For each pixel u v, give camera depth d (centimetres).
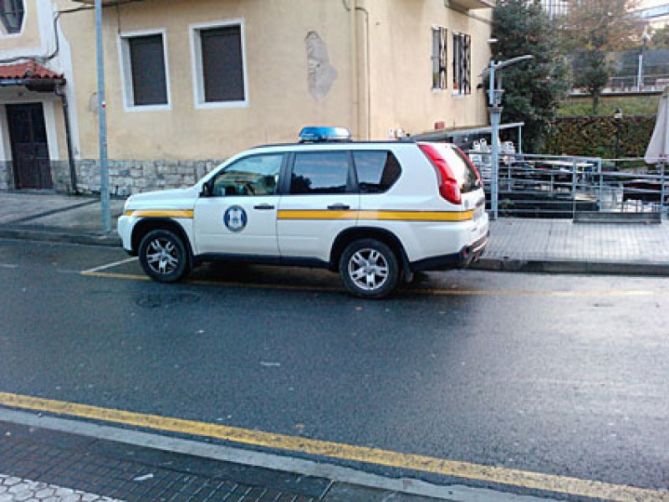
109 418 437
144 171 1528
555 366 512
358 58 1264
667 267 830
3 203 1519
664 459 364
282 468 365
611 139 2930
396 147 709
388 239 717
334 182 732
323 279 840
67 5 1515
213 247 795
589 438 391
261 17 1332
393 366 521
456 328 618
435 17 1628
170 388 487
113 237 1128
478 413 430
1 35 1623
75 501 330
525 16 2109
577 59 3353
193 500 332
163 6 1413
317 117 1324
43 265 965
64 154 1620
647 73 3872
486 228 787
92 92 1545
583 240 984
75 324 657
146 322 660
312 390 476
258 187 770
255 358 547
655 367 505
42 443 401
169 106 1462
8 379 512
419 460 371
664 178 1206
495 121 1155
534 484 343
